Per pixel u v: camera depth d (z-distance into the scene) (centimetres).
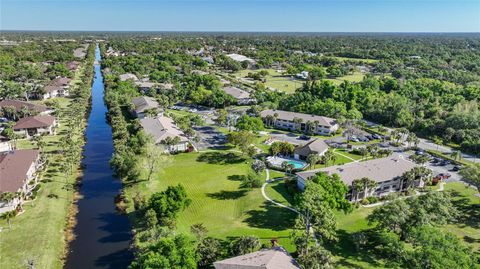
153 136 10981
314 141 11225
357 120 14900
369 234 7012
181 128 12750
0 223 6994
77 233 6994
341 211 7788
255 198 8350
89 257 6278
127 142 10856
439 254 5109
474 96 17175
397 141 12850
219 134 13125
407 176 8788
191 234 6769
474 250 6438
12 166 8388
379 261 6178
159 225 6869
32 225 6950
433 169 10462
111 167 9712
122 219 7519
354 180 8219
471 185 9306
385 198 8288
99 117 15138
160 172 9681
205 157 10856
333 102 16038
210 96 17325
